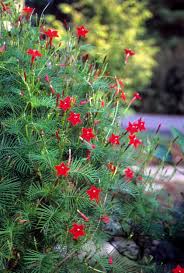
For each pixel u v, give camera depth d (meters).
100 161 1.19
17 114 1.14
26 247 1.11
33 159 1.07
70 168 1.08
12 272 1.08
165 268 1.35
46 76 1.12
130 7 3.79
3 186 1.06
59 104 1.09
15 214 1.07
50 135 1.13
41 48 1.25
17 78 1.17
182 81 4.24
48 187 1.07
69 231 1.06
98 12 3.48
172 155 1.69
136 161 1.33
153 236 1.41
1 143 1.09
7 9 1.31
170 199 1.49
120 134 1.30
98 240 1.14
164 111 4.21
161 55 4.34
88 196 1.09
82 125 1.19
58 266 1.10
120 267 1.20
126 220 1.35
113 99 1.28
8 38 1.26
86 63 1.26
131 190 1.27
